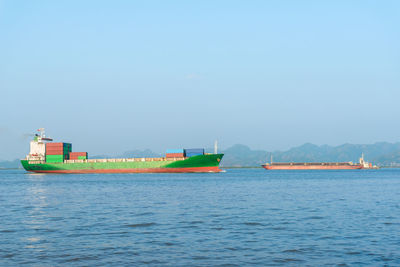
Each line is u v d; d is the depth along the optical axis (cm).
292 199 5119
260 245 2269
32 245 2292
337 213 3653
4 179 13600
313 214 3588
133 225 2988
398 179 12606
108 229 2817
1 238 2502
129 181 10344
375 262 1892
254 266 1850
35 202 4850
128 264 1884
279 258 1981
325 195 5784
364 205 4366
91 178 12519
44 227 2917
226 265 1867
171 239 2448
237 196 5591
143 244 2308
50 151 15675
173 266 1853
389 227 2845
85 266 1856
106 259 1975
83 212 3794
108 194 6028
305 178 13662
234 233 2641
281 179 12588
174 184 8875
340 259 1950
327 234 2583
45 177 14112
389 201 4828
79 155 15562
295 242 2342
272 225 2966
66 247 2238
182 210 3925
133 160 14725
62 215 3588
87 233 2662
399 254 2033
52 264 1891
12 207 4294
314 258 1975
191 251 2133
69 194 6106
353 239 2416
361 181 11069
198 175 15150
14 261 1944
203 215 3541
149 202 4747
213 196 5600
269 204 4491
